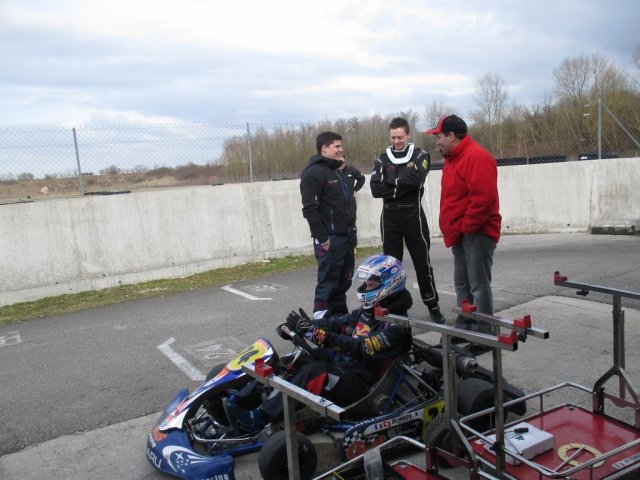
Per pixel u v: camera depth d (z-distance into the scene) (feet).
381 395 11.84
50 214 28.48
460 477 10.80
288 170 37.32
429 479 9.50
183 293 28.07
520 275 25.95
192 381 16.72
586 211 37.09
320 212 19.36
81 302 27.58
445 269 28.84
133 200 30.45
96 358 19.39
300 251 35.55
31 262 28.19
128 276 30.50
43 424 14.58
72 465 12.52
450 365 8.96
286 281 29.12
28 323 24.73
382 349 11.60
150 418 14.56
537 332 9.13
